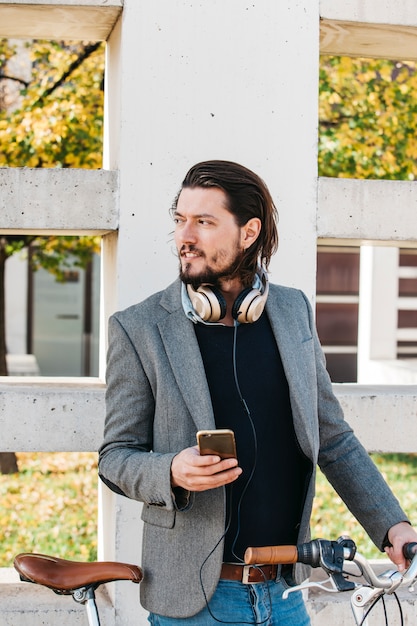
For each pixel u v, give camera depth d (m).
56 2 3.05
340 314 13.64
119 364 2.14
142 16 3.06
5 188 3.02
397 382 10.63
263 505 2.08
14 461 7.75
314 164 3.17
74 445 3.02
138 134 3.07
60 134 6.44
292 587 1.95
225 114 3.11
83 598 2.18
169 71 3.08
